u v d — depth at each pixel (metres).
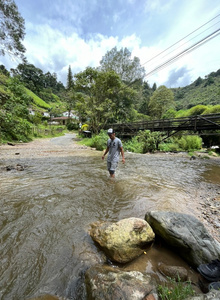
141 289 1.12
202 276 1.37
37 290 1.22
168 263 1.56
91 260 1.54
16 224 2.08
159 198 3.13
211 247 1.60
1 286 1.25
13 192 3.13
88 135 23.59
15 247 1.67
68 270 1.42
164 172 5.48
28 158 7.11
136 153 11.25
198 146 13.02
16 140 14.65
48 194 3.11
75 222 2.20
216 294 1.03
